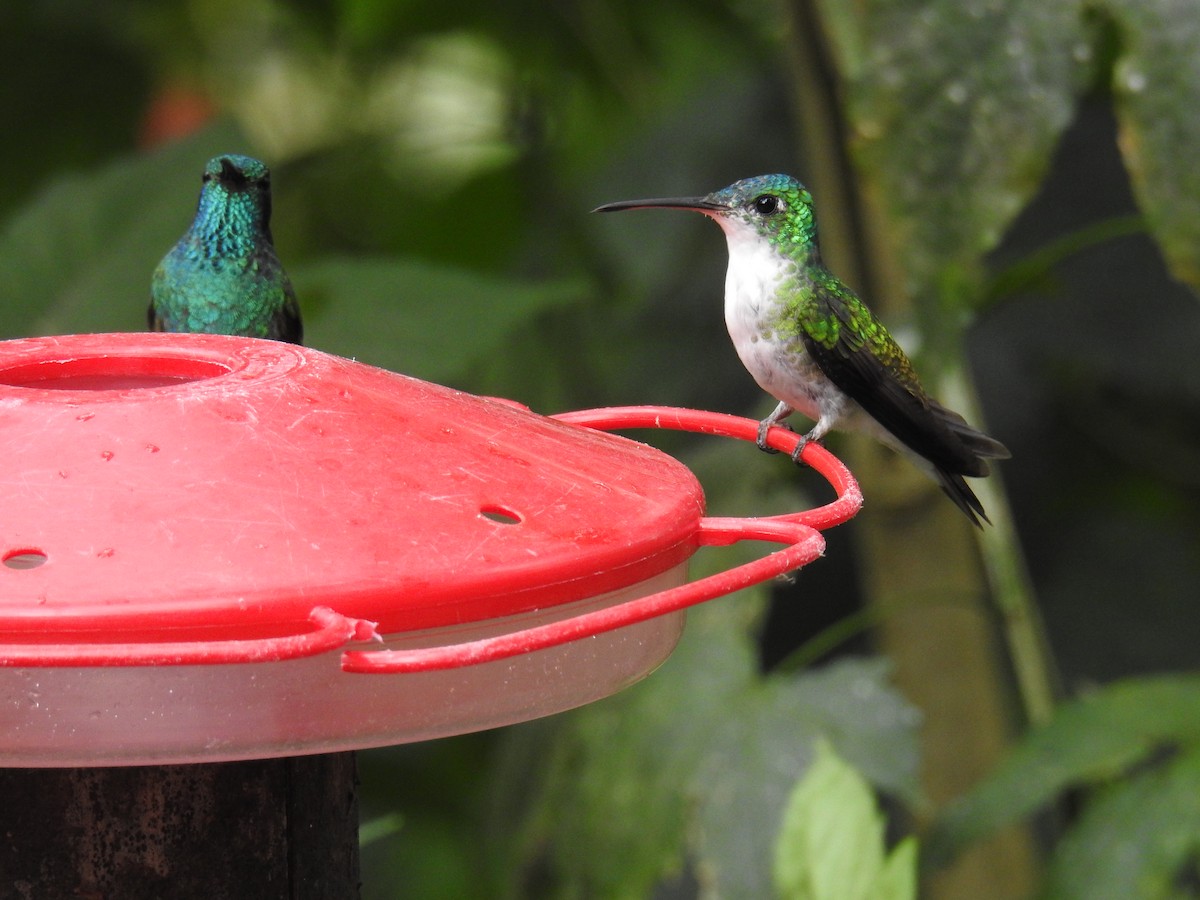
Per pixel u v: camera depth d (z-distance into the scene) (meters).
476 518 4.09
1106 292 11.02
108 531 3.76
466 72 12.91
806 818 5.32
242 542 3.75
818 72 9.26
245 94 13.59
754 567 3.94
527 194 12.54
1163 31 7.00
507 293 9.55
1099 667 10.74
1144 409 11.27
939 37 7.20
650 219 12.07
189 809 4.33
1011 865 9.34
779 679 9.03
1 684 3.53
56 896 4.27
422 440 4.48
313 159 12.16
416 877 11.84
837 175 9.30
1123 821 7.76
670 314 11.90
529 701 4.00
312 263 9.89
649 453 5.14
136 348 5.05
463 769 11.77
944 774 9.27
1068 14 7.14
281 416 4.38
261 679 3.62
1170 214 6.99
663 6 12.18
